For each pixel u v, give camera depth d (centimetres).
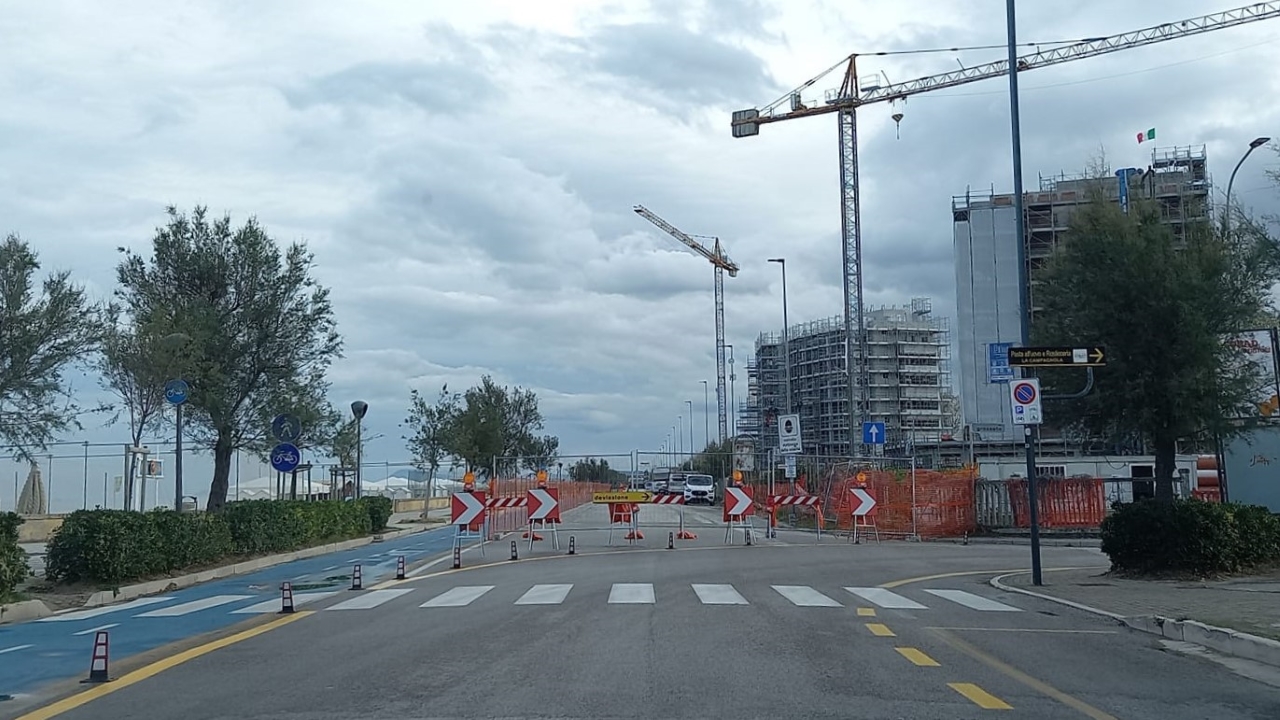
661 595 1831
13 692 1090
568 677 1082
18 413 2912
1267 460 2636
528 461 5344
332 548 3278
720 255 12850
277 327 3350
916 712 931
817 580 2141
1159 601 1712
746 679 1071
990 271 7388
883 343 10956
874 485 3919
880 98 8944
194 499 3800
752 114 9275
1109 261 2211
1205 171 6406
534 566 2502
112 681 1120
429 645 1304
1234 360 2261
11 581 1786
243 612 1719
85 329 2933
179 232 3325
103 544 2044
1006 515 3734
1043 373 2283
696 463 7456
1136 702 995
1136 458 4441
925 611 1652
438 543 3581
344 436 3578
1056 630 1467
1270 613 1511
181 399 2614
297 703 980
